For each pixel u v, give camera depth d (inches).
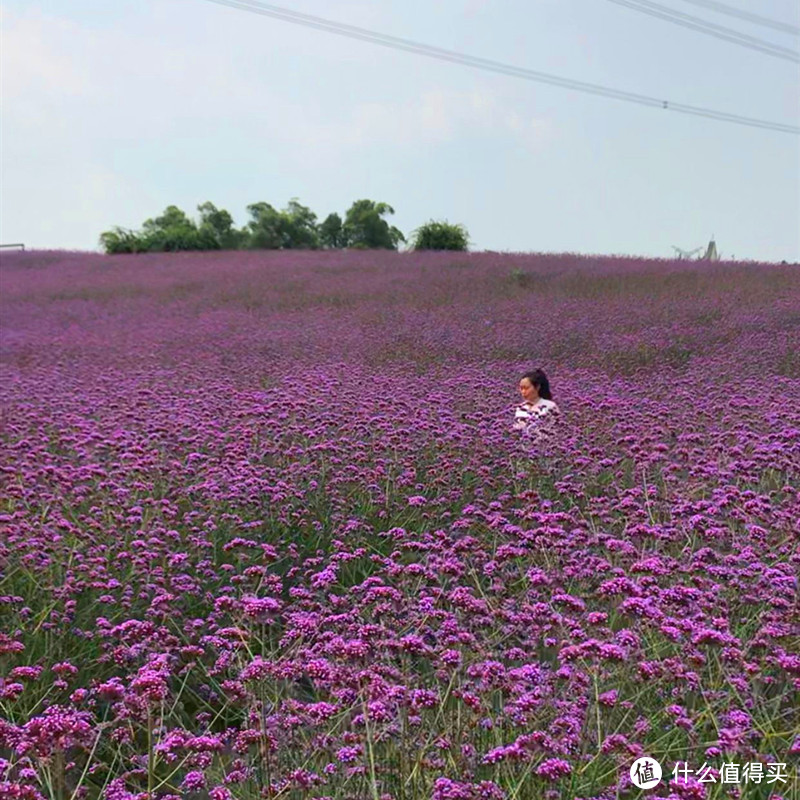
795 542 204.5
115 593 212.2
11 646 171.5
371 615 180.7
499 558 198.7
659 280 853.8
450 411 361.7
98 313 872.3
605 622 164.6
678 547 214.4
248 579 213.9
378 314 725.3
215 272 1190.3
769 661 153.7
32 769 129.8
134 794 142.5
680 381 440.1
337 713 146.6
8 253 1640.0
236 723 177.9
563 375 487.2
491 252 1316.4
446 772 133.2
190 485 275.9
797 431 286.2
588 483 276.4
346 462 292.5
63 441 333.7
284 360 554.3
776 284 804.0
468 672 149.0
